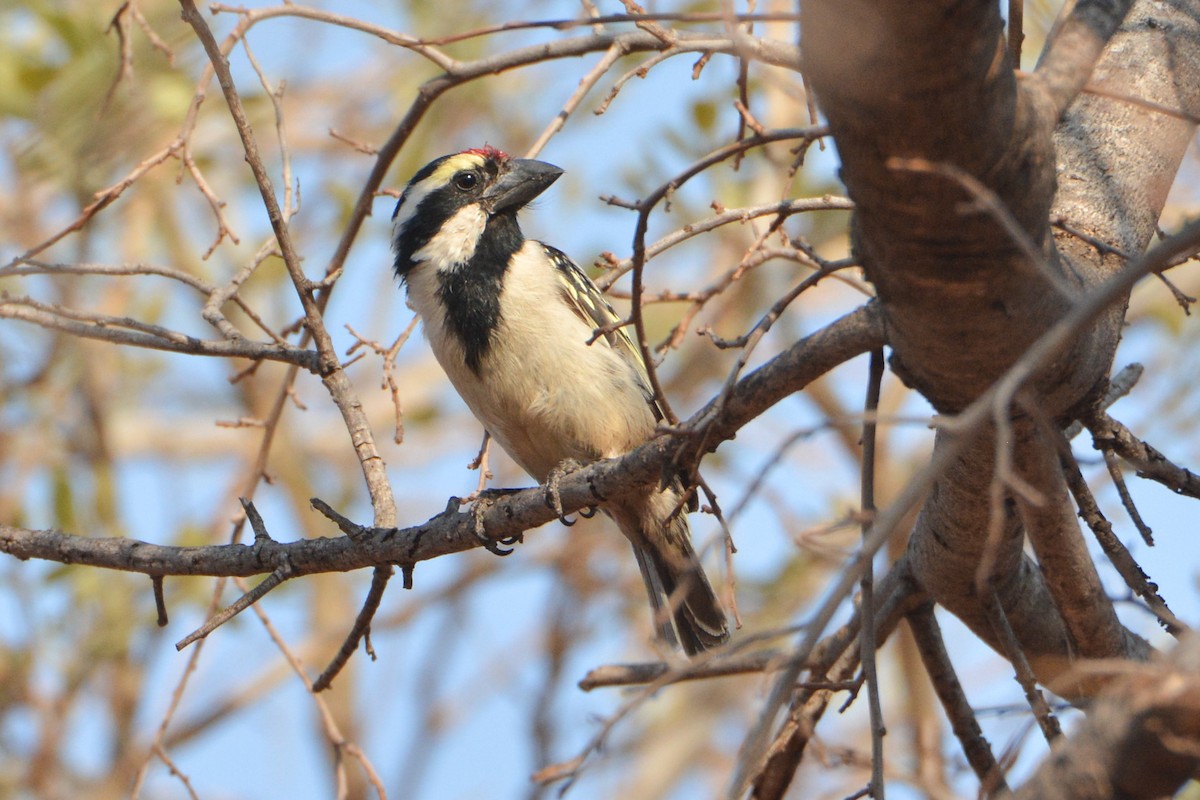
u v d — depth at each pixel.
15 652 16.77
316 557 9.06
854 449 17.73
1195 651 5.10
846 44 5.18
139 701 18.08
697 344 18.48
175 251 17.86
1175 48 9.06
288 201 9.66
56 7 14.57
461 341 11.65
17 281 15.88
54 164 14.16
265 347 9.34
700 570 11.91
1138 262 4.70
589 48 9.35
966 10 5.05
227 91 8.81
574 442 11.66
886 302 6.35
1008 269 5.88
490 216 12.05
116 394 18.95
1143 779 5.09
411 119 9.91
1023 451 7.12
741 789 5.60
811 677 9.08
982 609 8.96
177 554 9.30
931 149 5.46
